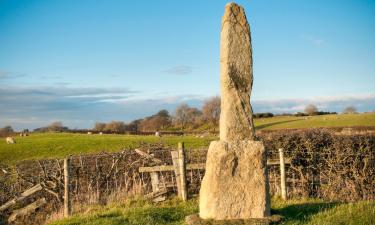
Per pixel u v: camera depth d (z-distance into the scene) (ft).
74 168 56.03
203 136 183.11
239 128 35.47
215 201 34.55
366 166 50.60
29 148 138.72
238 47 35.83
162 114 309.42
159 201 49.47
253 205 34.83
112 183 57.16
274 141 58.23
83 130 254.68
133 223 36.88
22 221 50.31
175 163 51.44
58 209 50.62
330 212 36.55
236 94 35.65
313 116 293.84
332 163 52.60
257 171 35.12
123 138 167.84
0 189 54.03
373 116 228.02
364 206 38.04
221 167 34.71
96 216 40.50
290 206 40.81
